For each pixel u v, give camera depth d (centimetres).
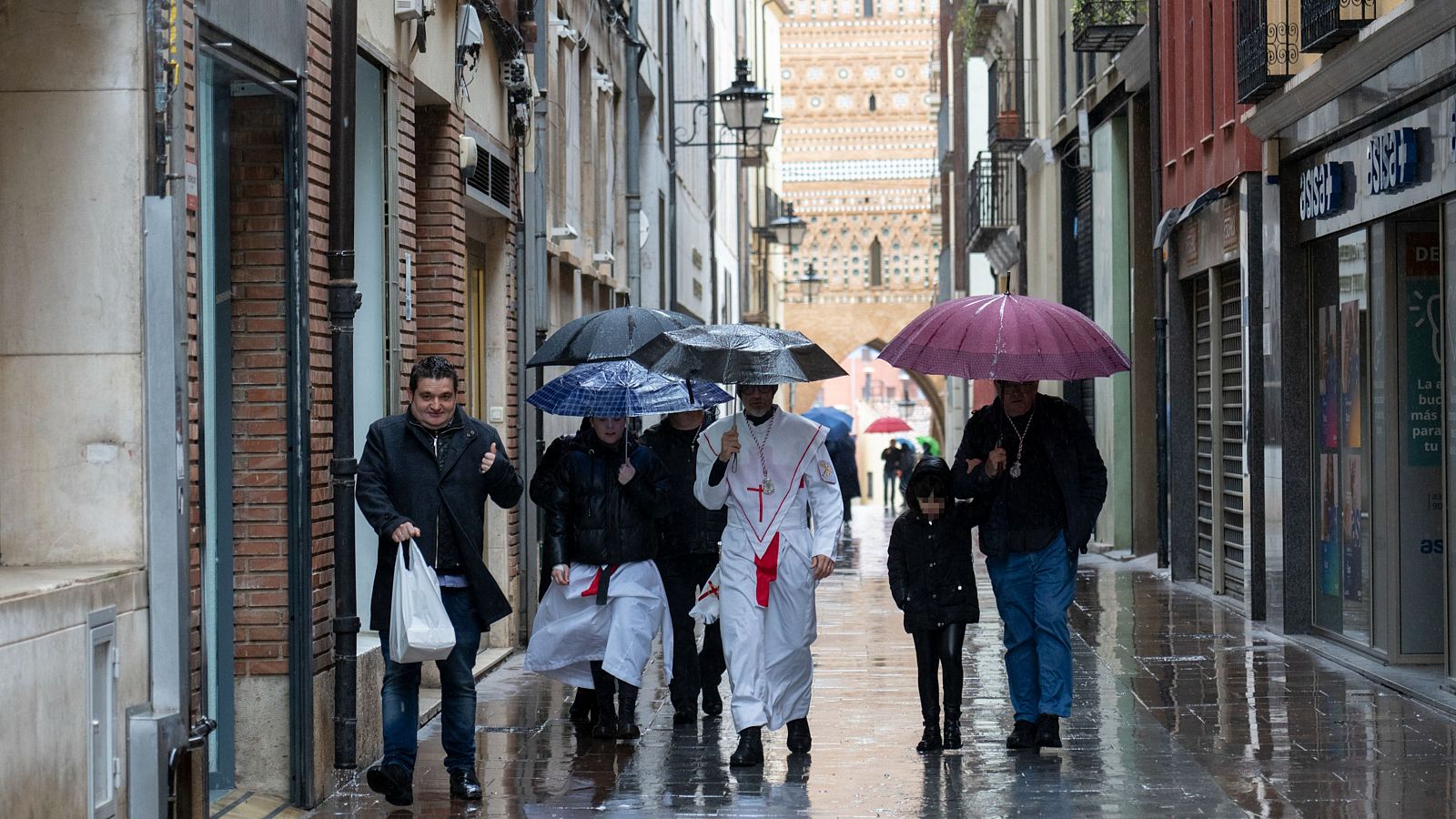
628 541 3031
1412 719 3186
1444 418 3438
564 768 2816
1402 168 3553
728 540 2861
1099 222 7819
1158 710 3312
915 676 3888
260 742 2506
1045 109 9200
